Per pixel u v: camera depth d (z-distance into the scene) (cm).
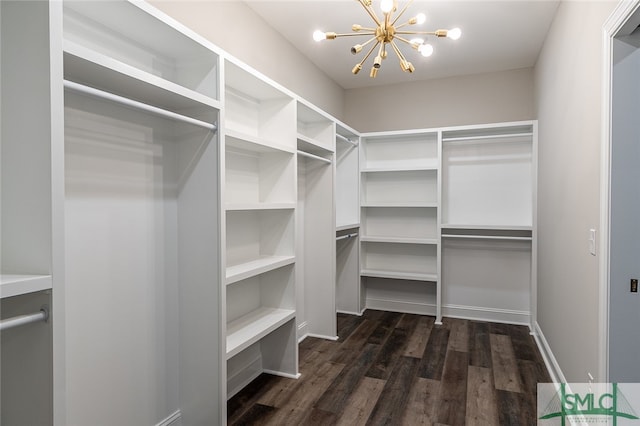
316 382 248
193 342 189
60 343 109
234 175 234
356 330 352
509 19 274
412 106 408
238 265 225
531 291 354
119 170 163
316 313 335
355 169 399
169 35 162
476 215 387
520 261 374
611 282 150
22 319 101
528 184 370
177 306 192
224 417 184
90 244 151
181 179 189
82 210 148
